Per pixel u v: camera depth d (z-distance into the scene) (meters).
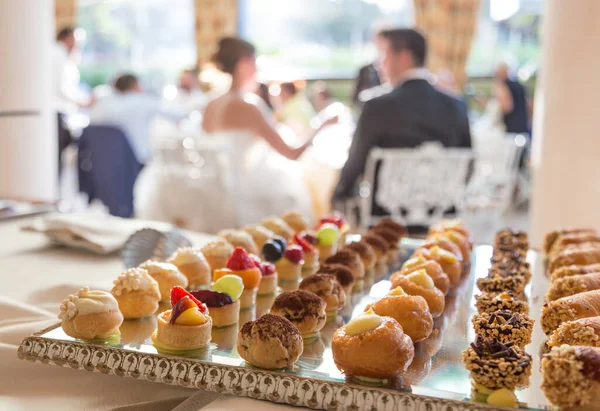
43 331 0.99
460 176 3.28
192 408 0.89
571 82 2.64
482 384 0.83
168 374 0.89
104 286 1.33
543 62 2.79
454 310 1.21
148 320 1.09
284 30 7.56
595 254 1.34
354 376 0.87
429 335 1.06
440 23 6.83
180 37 7.93
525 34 6.91
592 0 2.56
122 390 0.96
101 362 0.92
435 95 3.23
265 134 3.80
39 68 3.43
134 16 7.98
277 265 1.37
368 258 1.45
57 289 1.31
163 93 7.62
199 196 3.82
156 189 3.90
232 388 0.86
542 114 2.80
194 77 6.12
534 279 1.42
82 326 0.95
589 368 0.78
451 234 1.54
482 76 6.94
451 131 3.23
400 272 1.26
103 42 8.06
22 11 3.31
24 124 3.39
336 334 0.89
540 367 0.85
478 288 1.30
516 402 0.80
